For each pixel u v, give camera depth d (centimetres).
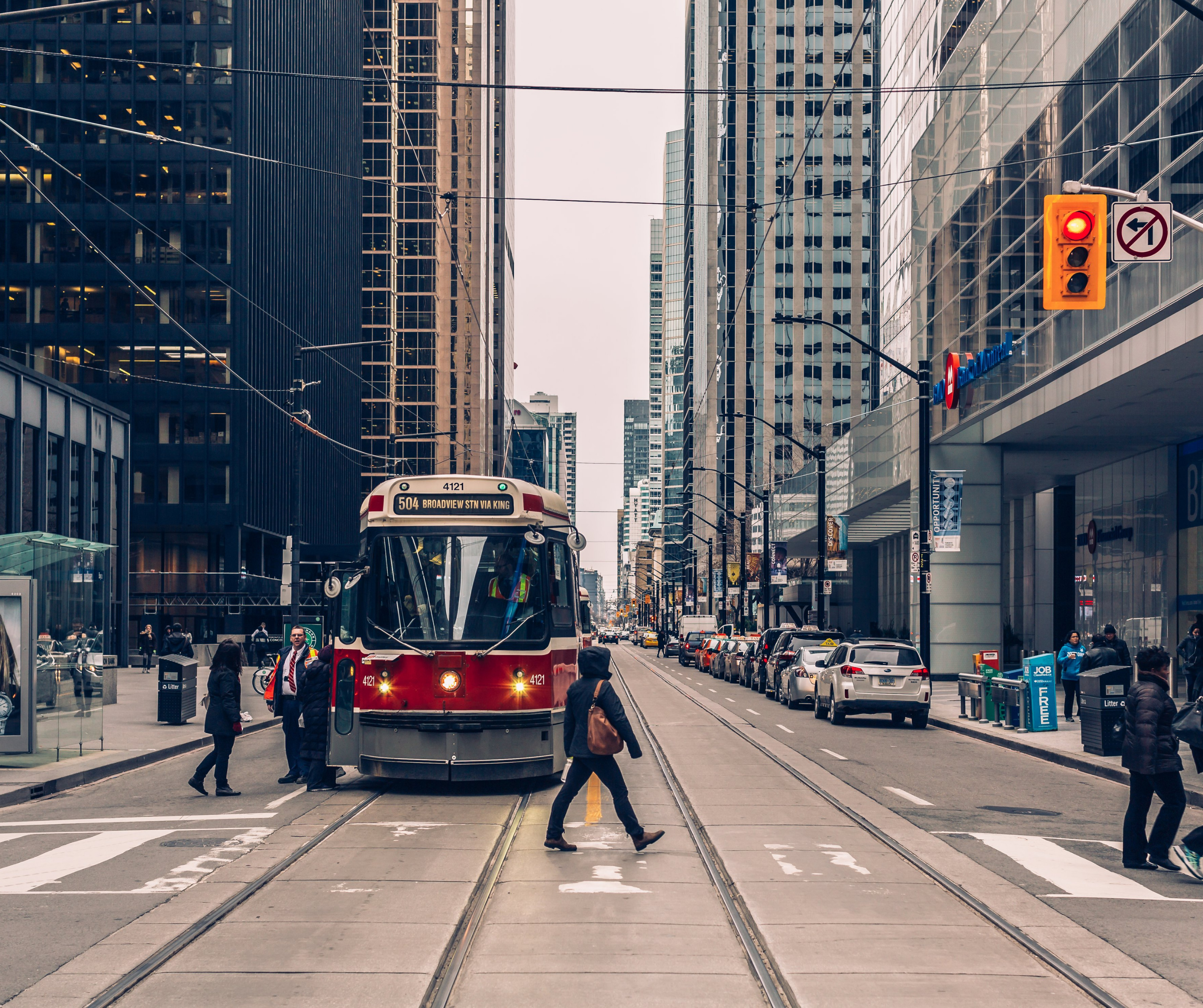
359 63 11050
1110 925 838
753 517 6184
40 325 7062
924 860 1055
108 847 1118
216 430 7088
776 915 845
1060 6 3195
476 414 15712
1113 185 2823
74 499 4362
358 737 1505
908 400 4488
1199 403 2986
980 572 3919
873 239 9538
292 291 8331
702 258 15912
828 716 2931
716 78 14325
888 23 5575
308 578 8200
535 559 1535
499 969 704
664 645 9112
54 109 7175
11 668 1741
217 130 7206
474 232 16238
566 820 1298
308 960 721
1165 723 1051
